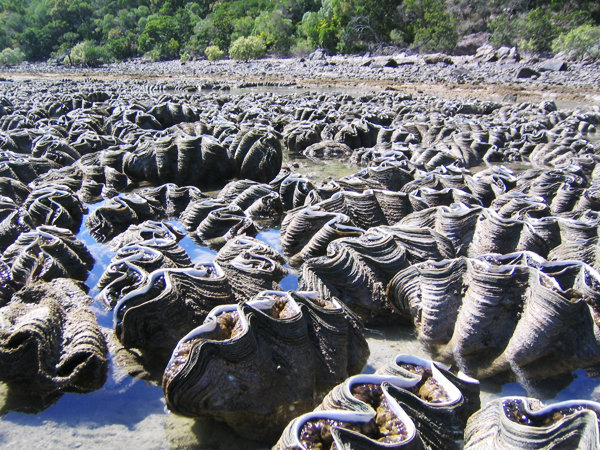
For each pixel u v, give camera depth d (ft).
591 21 212.02
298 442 14.62
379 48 264.31
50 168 52.75
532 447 14.51
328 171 59.67
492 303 21.74
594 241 28.63
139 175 51.39
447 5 273.13
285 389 18.94
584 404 15.42
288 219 36.11
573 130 73.72
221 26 335.67
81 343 21.57
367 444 14.34
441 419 16.38
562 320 20.36
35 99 104.22
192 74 230.89
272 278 26.86
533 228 29.48
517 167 59.72
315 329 20.57
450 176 43.70
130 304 22.12
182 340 18.45
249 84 169.37
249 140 51.42
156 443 18.74
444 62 202.49
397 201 36.63
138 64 320.70
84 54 331.77
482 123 76.38
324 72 203.72
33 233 30.32
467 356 22.31
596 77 150.00
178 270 23.41
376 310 26.30
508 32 212.84
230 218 36.91
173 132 65.26
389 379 16.98
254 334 18.78
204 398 17.63
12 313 22.89
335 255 27.48
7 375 20.49
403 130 70.13
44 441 18.83
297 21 377.09
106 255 33.65
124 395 21.09
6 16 500.33
